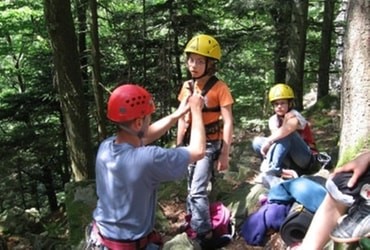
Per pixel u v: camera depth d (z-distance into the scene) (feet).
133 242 8.91
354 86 12.30
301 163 15.84
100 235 9.09
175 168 8.83
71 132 27.89
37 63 42.88
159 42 43.50
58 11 26.12
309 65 52.70
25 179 51.55
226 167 12.67
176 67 44.96
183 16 42.88
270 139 15.65
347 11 12.61
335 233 5.36
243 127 34.09
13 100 42.32
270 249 13.09
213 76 12.92
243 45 44.16
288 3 39.29
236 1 39.60
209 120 12.85
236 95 49.65
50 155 46.26
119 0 49.03
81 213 18.38
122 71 44.06
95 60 34.30
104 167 8.97
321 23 45.19
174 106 43.60
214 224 13.78
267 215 13.35
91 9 33.63
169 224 16.84
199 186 13.15
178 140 13.20
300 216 11.91
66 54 26.78
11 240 24.72
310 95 62.03
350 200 5.20
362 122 12.11
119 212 8.86
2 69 46.93
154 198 9.20
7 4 40.16
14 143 43.62
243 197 15.96
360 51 12.09
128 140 9.11
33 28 41.45
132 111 8.88
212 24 44.70
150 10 43.52
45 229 26.13
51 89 41.04
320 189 12.20
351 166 5.28
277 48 43.42
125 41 43.14
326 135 28.50
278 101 16.21
